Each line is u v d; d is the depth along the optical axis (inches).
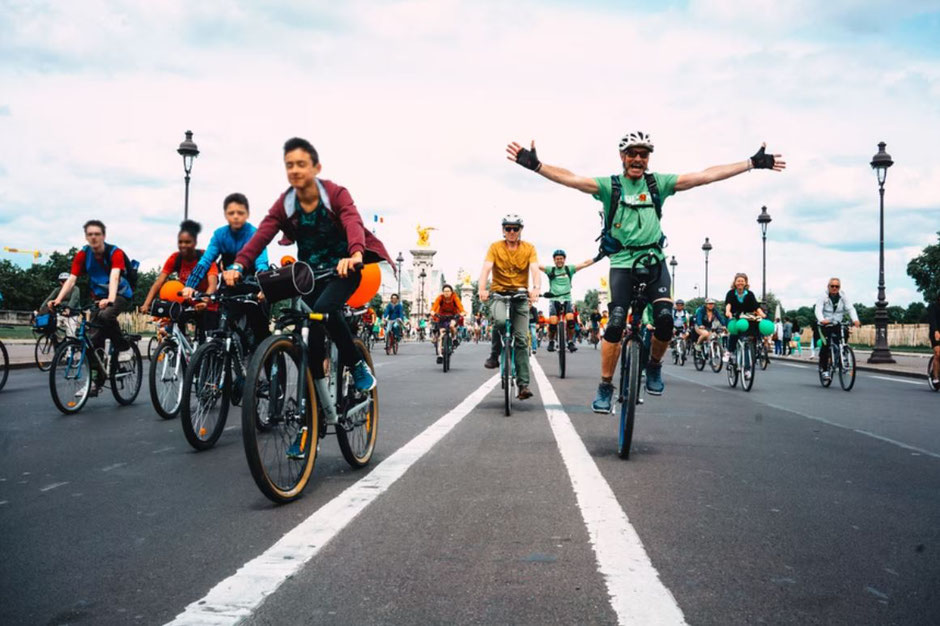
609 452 219.6
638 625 93.9
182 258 307.7
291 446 160.4
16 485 173.6
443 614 97.2
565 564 116.8
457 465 196.1
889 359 877.8
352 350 180.1
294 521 141.4
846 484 181.2
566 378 529.0
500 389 431.2
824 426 293.3
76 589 106.0
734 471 194.2
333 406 175.3
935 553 125.8
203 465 198.1
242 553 122.1
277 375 155.1
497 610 98.5
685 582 109.6
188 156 863.1
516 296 333.4
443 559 118.9
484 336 2327.8
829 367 514.3
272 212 175.9
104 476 183.8
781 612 99.0
